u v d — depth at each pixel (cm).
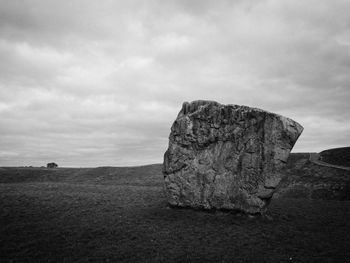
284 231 2862
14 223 2889
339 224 3116
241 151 3406
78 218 3175
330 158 8975
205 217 3288
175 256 2266
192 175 3572
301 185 6919
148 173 8675
